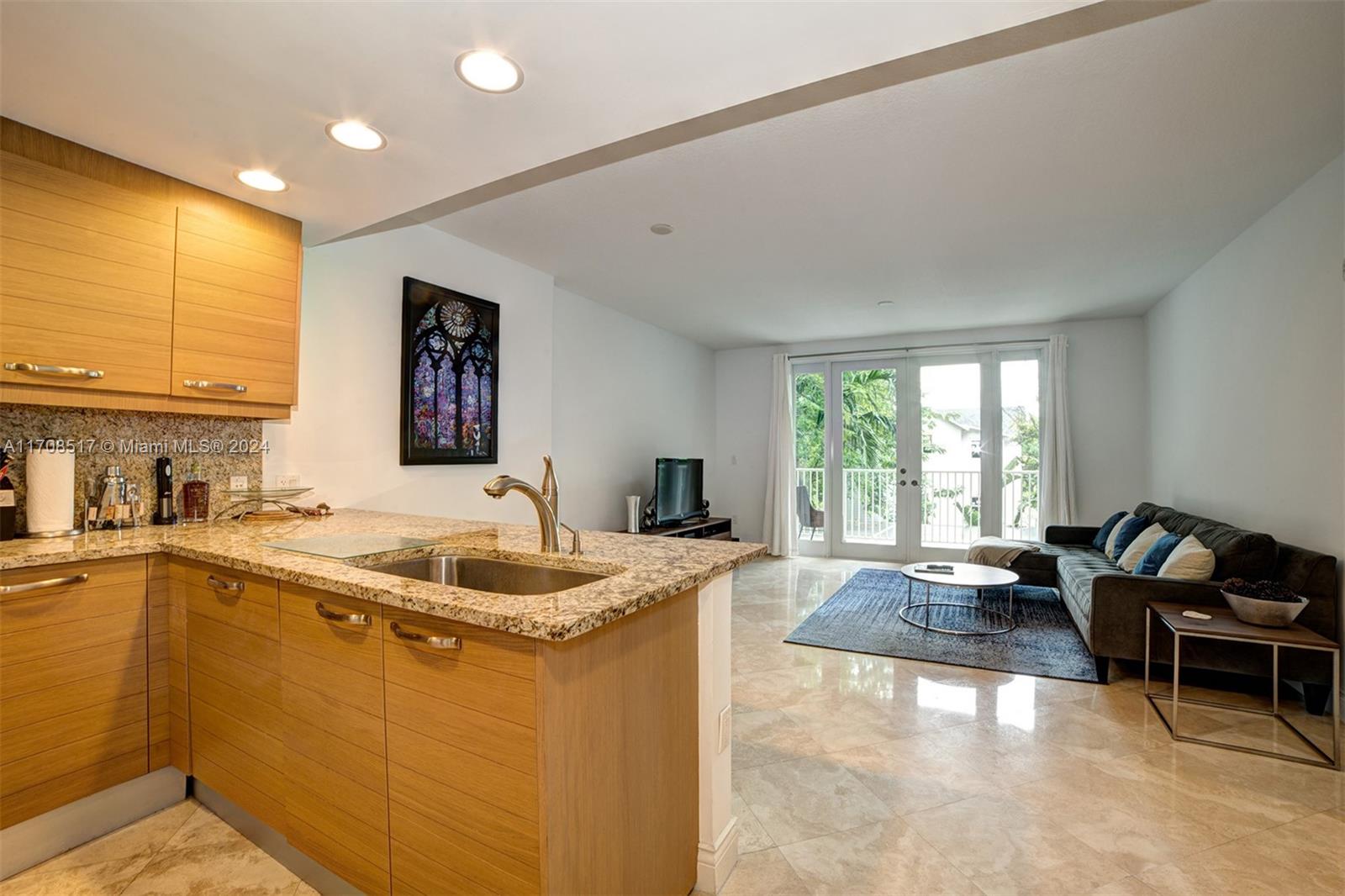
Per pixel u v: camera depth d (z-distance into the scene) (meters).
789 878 1.64
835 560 6.69
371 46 1.40
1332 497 2.71
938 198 3.07
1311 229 2.83
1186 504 4.45
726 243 3.74
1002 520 6.10
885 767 2.23
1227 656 2.79
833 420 6.90
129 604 1.86
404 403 3.31
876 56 1.44
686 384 6.86
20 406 2.03
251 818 1.78
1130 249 3.80
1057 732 2.51
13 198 1.75
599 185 2.95
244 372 2.29
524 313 4.17
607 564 1.58
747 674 3.18
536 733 1.09
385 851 1.35
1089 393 5.76
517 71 1.49
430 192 2.20
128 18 1.29
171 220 2.09
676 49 1.41
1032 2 1.25
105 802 1.83
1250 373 3.45
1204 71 2.02
